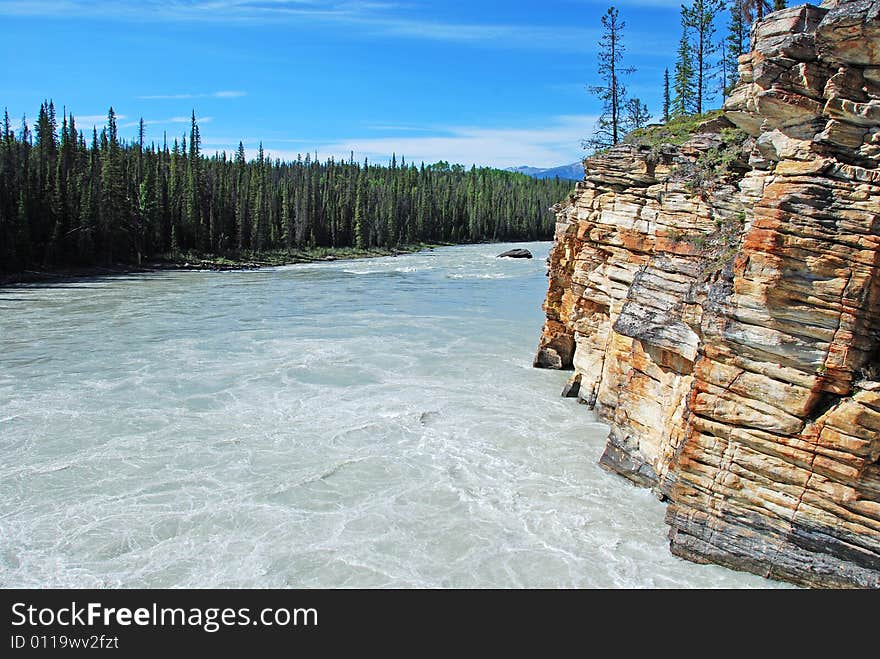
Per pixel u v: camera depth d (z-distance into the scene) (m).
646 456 18.61
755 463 13.55
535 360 32.16
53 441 21.84
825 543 12.86
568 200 31.27
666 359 18.11
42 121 107.75
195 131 130.75
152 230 98.75
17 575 14.16
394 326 43.28
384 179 183.12
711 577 13.76
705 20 41.09
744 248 13.35
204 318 46.94
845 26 11.80
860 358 12.42
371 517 16.67
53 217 84.69
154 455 20.69
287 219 119.44
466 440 22.08
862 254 12.17
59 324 44.25
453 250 135.12
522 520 16.52
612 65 43.94
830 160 12.48
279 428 23.17
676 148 21.16
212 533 15.89
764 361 13.26
